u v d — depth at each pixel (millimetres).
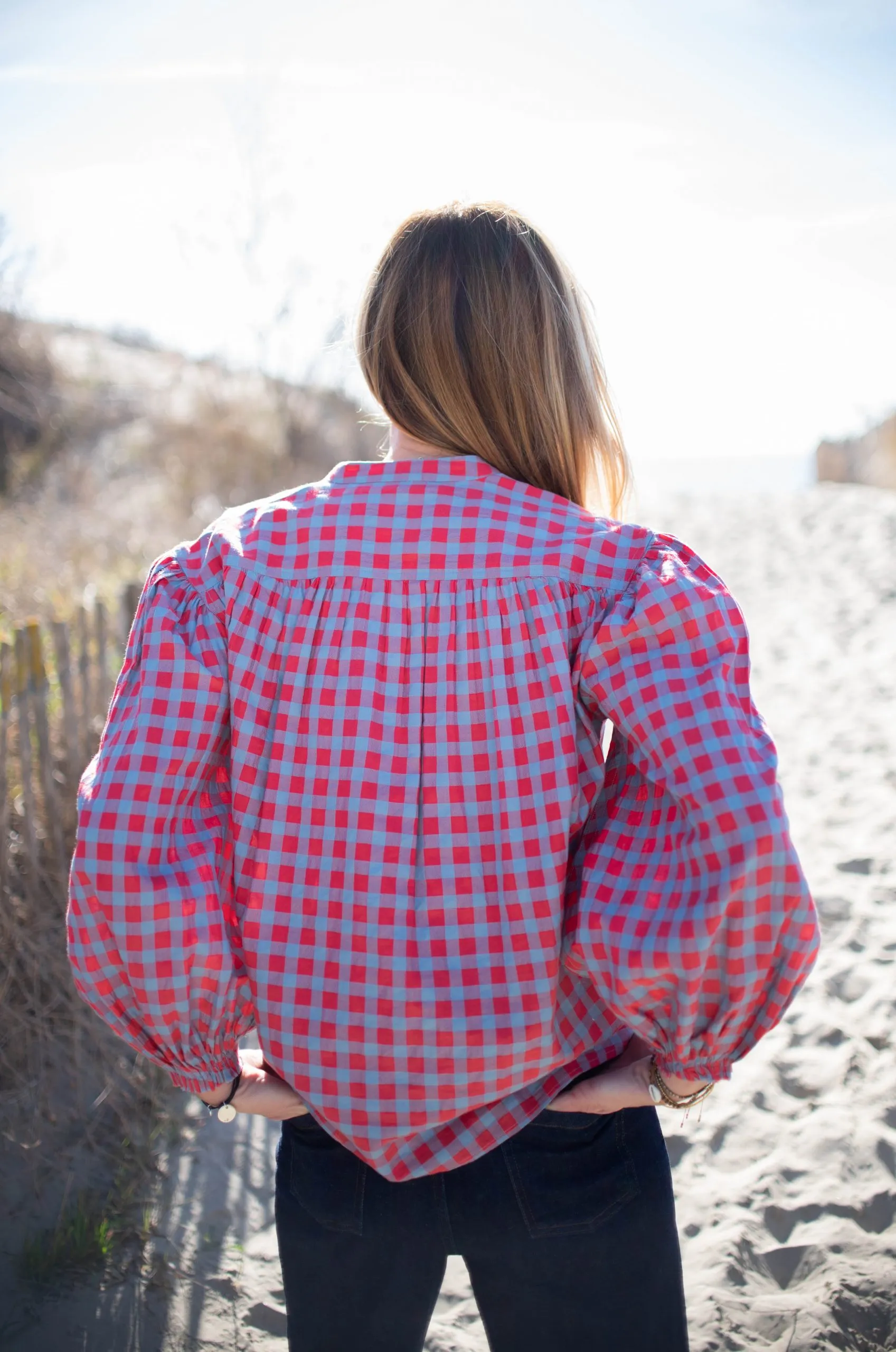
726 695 1048
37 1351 2035
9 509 7535
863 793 4559
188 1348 2068
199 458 10406
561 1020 1147
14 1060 2662
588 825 1166
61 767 3303
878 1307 2113
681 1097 1144
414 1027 1056
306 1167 1195
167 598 1167
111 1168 2512
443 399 1186
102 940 1085
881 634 6988
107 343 13320
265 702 1130
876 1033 2990
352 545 1143
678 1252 1202
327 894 1088
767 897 979
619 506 1333
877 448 16828
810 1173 2500
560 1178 1163
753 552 10109
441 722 1099
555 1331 1190
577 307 1232
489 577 1119
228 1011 1113
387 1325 1207
